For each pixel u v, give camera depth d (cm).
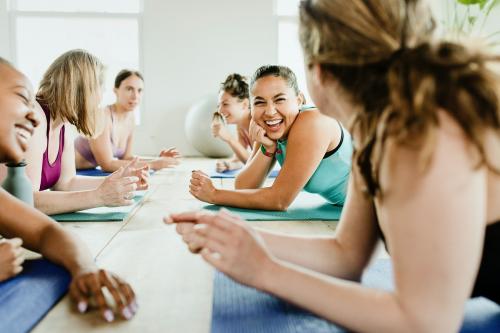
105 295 97
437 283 58
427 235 58
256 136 210
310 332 81
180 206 207
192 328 83
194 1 635
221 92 365
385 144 60
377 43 63
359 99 66
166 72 644
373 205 82
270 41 646
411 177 58
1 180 165
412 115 57
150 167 345
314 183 204
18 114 119
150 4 632
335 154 193
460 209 57
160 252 133
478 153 58
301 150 187
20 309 86
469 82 59
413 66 60
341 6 66
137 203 212
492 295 80
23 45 624
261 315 88
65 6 621
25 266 111
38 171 187
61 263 103
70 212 185
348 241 94
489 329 80
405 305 60
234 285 104
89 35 628
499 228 70
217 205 206
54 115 201
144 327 83
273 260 73
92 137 213
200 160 538
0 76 117
